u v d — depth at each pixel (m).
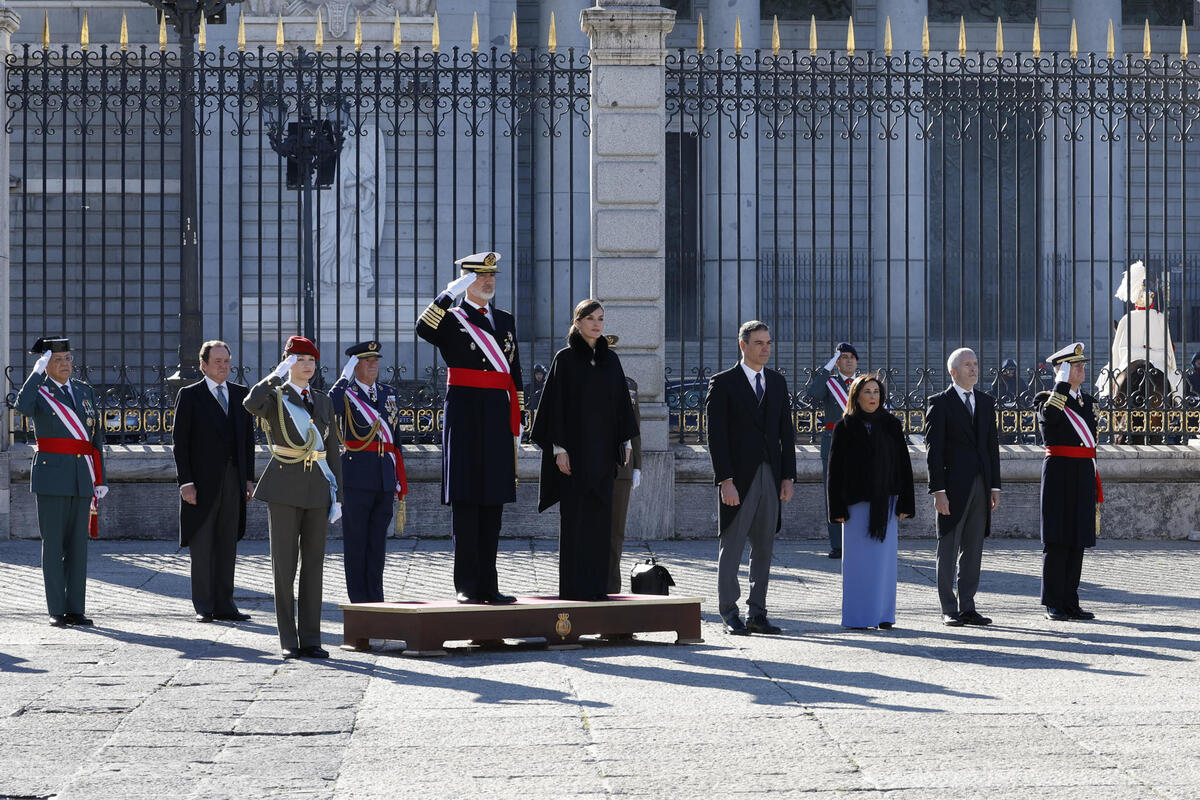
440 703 9.39
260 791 7.14
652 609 12.17
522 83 23.70
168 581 16.17
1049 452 13.88
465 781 7.34
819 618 13.84
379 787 7.22
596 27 19.78
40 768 7.60
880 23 44.94
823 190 41.50
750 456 12.97
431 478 19.88
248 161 33.44
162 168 19.81
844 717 8.88
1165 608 14.41
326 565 17.59
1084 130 41.06
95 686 9.99
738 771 7.52
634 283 19.86
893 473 13.15
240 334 19.50
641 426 19.83
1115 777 7.39
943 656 11.44
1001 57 20.12
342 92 19.70
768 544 13.02
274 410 11.71
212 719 8.85
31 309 37.22
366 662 11.28
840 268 41.12
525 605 11.85
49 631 12.96
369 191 32.94
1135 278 23.36
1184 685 10.04
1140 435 20.98
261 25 35.41
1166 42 48.25
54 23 40.03
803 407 20.22
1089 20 46.09
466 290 12.38
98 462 13.72
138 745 8.13
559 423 12.41
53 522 13.37
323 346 32.56
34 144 37.53
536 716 8.94
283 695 9.68
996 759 7.78
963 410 13.55
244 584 16.09
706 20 47.03
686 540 19.88
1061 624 13.44
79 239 37.62
